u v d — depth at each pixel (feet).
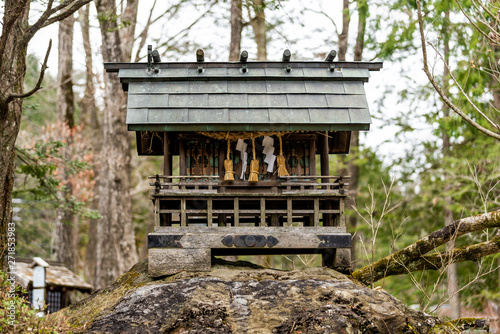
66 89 67.87
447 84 50.93
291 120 27.37
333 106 28.14
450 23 49.34
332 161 62.08
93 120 87.56
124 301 25.11
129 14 56.49
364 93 28.96
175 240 27.35
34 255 89.10
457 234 30.04
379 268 30.76
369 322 23.39
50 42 25.75
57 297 53.47
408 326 24.27
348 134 32.81
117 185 55.98
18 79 28.43
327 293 24.79
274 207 30.48
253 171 28.73
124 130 57.00
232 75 29.12
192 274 26.63
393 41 51.39
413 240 59.26
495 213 29.73
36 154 49.85
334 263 28.19
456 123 49.49
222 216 28.73
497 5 31.89
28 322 24.04
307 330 22.48
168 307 24.22
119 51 54.80
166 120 27.09
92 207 90.58
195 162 29.66
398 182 58.85
